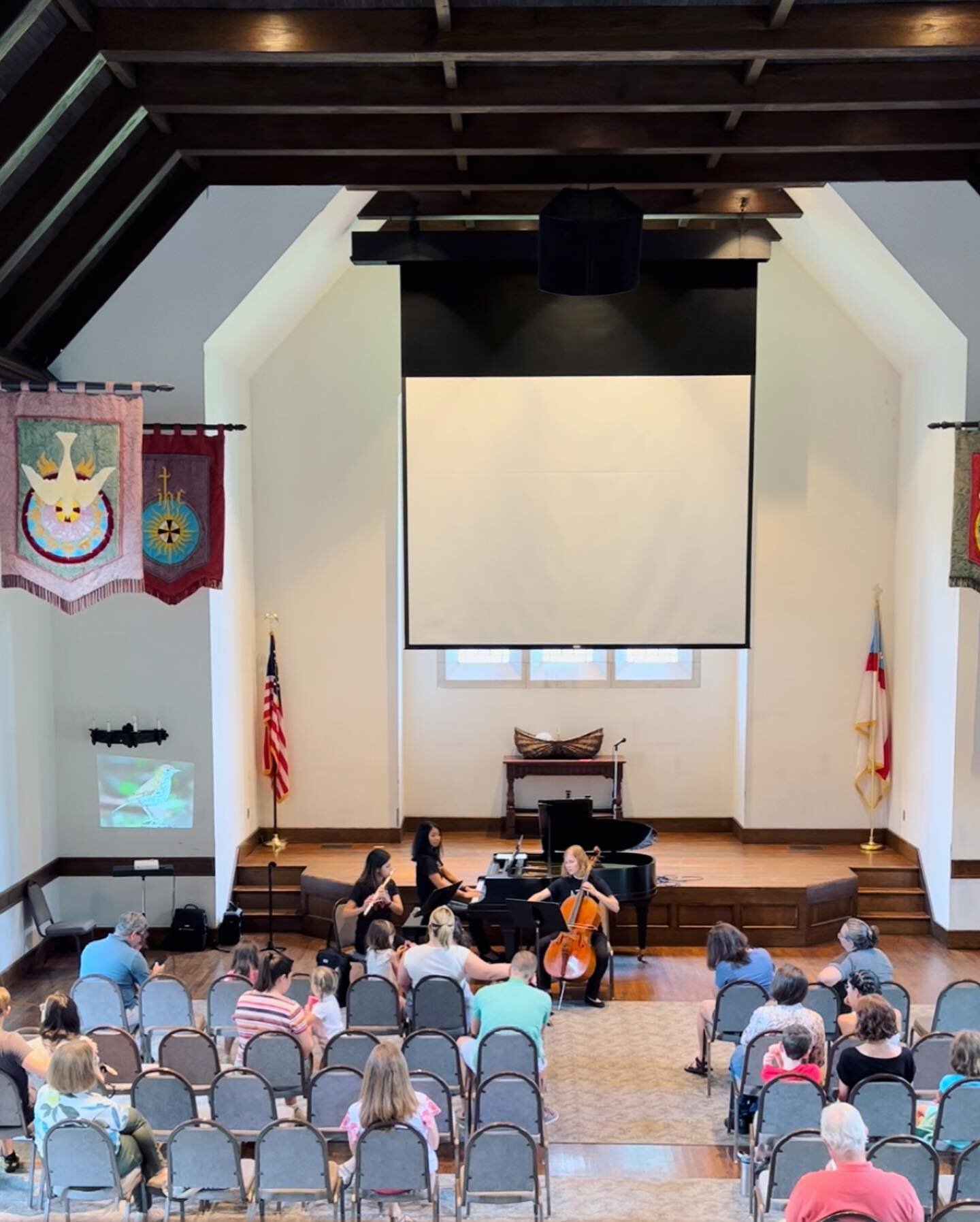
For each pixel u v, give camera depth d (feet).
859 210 37.24
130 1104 23.43
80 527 30.25
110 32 26.11
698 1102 28.78
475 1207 22.35
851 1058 21.98
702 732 48.78
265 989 25.39
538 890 36.60
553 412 42.91
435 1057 24.84
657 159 35.29
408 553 43.57
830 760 46.03
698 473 42.88
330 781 46.57
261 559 46.06
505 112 30.81
